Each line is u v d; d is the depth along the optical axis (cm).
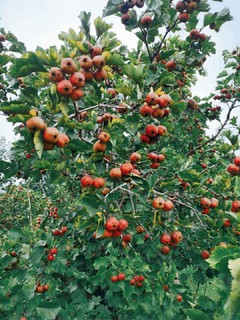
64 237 502
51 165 258
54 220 634
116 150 315
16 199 1162
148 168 408
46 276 400
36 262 380
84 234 512
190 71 456
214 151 573
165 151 412
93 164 288
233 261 102
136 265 392
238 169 372
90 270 544
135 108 300
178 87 477
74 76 236
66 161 273
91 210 266
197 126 612
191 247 402
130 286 386
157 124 316
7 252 437
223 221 360
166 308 398
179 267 479
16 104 218
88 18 314
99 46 277
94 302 475
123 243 314
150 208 350
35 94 242
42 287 386
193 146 640
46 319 305
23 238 393
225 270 119
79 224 297
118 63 273
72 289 458
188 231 414
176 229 349
